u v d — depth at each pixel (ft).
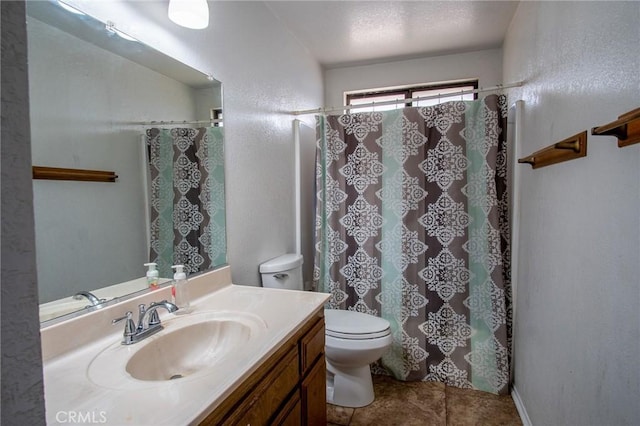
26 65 1.18
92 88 3.38
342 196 7.29
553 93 4.58
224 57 5.35
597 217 3.26
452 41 8.64
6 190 1.11
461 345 6.74
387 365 7.11
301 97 8.48
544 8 5.02
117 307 3.43
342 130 7.25
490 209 6.38
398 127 6.89
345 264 7.32
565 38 4.16
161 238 4.20
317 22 7.47
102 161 3.48
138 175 3.91
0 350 1.09
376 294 7.15
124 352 3.02
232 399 2.60
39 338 1.22
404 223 6.90
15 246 1.14
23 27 1.18
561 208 4.18
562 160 3.98
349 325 6.17
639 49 2.59
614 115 2.97
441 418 5.90
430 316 6.86
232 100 5.55
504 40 8.50
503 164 6.43
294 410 3.65
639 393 2.55
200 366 3.51
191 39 4.68
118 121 3.66
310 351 4.09
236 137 5.65
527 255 5.75
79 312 3.18
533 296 5.38
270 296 4.60
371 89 10.25
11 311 1.13
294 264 6.72
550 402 4.56
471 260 6.61
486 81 9.32
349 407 6.26
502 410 6.08
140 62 3.92
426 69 9.76
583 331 3.55
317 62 9.77
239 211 5.71
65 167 3.12
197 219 4.77
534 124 5.52
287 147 7.61
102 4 3.46
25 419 1.17
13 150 1.13
